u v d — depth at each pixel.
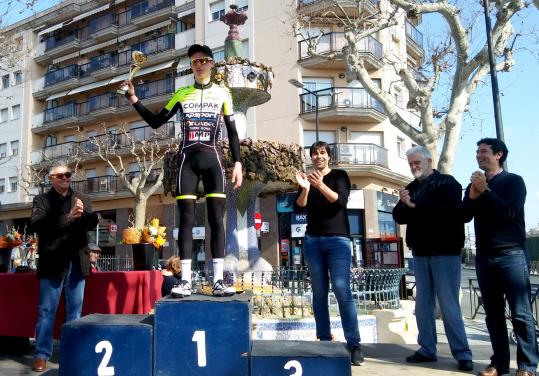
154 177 27.33
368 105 24.17
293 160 6.79
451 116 10.73
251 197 7.21
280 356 3.11
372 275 6.88
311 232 4.75
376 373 4.15
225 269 6.86
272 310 6.21
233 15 7.82
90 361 3.18
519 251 4.05
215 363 3.13
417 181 4.86
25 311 5.16
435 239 4.56
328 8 22.67
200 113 3.93
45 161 32.12
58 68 35.50
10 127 36.56
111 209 30.69
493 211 4.11
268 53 25.00
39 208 4.53
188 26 29.75
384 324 6.35
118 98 30.86
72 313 4.69
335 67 24.62
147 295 5.57
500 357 4.13
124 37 32.12
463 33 10.77
